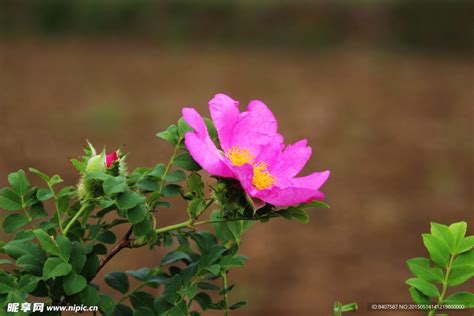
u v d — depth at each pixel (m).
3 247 1.44
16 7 23.70
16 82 15.80
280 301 6.34
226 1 23.55
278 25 23.17
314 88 16.67
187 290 1.51
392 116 13.99
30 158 9.79
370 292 6.63
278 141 1.73
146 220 1.48
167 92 15.64
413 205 9.08
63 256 1.39
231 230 1.70
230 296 6.26
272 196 1.51
